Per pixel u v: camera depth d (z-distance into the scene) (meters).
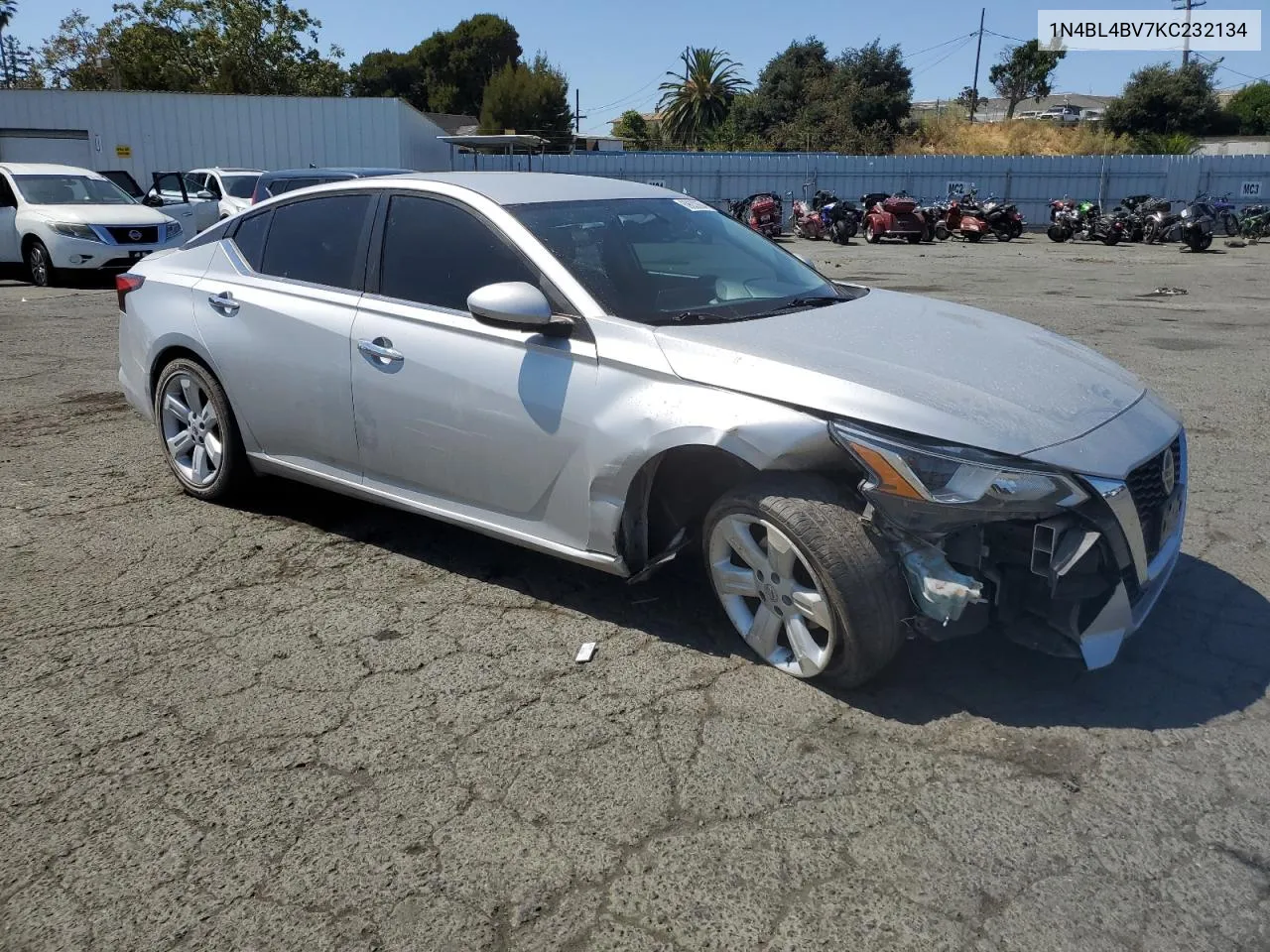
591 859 2.53
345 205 4.33
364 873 2.49
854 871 2.47
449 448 3.83
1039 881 2.44
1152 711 3.14
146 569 4.25
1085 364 3.65
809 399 3.07
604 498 3.44
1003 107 78.25
